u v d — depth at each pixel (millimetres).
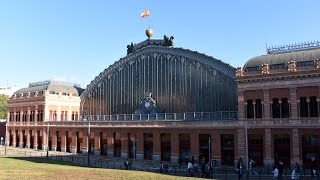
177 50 78688
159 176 42469
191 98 74875
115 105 89875
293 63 55812
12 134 111500
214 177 47812
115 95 90250
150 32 86500
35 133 101438
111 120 85875
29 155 81188
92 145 85875
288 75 55906
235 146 60719
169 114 77312
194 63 75562
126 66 88750
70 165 59531
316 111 53938
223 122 62500
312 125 53688
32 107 104000
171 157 69125
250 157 58938
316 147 53469
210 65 72750
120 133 79875
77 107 103562
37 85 109625
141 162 69375
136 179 39062
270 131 57219
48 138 88625
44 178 38344
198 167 53500
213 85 71938
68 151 92250
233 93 68750
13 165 52625
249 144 59375
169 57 79875
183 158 67938
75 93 105625
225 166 61375
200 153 65312
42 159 69438
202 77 73938
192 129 66562
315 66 54312
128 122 77625
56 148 95125
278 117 56969
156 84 81375
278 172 45250
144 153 74500
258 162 58219
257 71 59688
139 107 82750
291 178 45656
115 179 38750
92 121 86125
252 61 61844
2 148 103188
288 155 55688
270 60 59844
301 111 55188
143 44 87188
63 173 43469
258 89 59000
